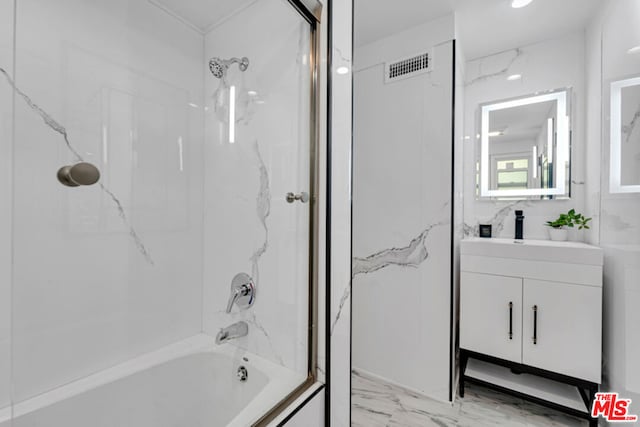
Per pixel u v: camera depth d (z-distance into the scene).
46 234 1.12
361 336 2.33
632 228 1.38
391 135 2.19
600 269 1.62
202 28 1.62
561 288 1.71
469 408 1.88
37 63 1.09
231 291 1.55
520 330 1.82
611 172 1.61
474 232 2.44
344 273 1.36
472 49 2.31
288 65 1.34
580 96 2.09
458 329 2.14
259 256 1.45
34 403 1.09
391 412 1.85
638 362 1.34
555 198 2.16
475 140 2.44
